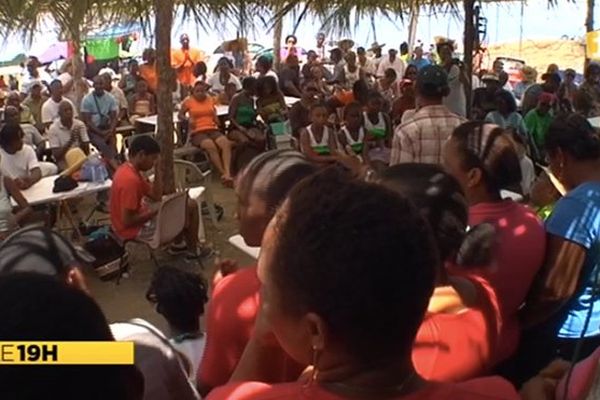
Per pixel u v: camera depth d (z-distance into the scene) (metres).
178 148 9.35
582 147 2.20
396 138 4.14
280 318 1.05
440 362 1.38
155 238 5.60
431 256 1.03
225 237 6.76
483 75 11.84
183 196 5.67
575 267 2.03
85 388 0.86
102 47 13.79
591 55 11.62
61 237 1.96
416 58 14.90
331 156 6.54
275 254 1.03
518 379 2.14
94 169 6.60
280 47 14.77
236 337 1.69
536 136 7.71
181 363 1.91
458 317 1.43
